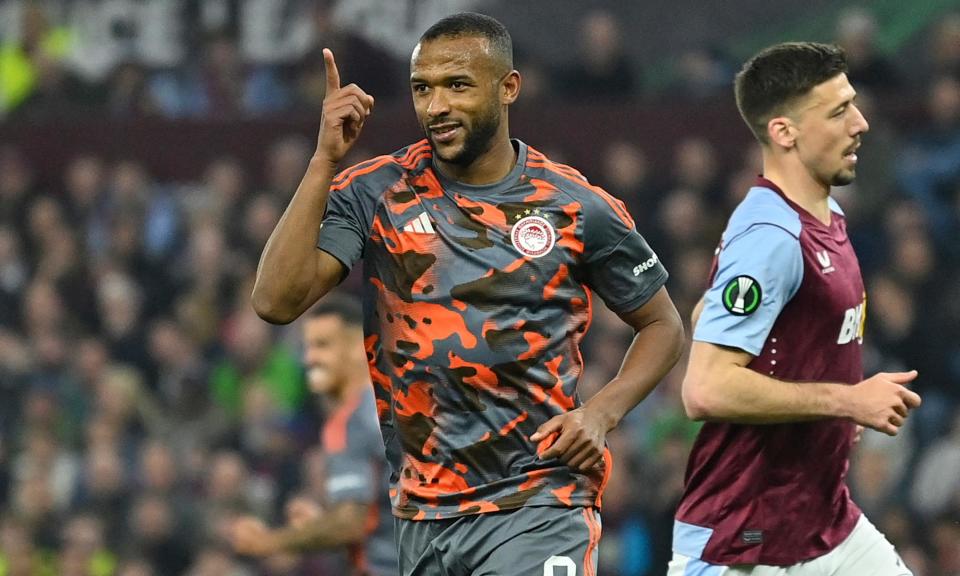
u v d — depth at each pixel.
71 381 23.81
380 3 27.73
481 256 8.74
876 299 21.27
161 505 21.23
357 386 13.23
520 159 8.96
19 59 28.59
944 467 19.31
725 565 9.77
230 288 24.59
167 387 23.61
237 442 22.53
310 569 20.06
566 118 24.30
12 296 25.81
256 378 23.06
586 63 25.23
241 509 20.83
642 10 27.06
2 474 23.27
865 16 26.22
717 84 25.20
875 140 22.88
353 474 12.75
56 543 22.05
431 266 8.76
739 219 9.66
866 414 9.24
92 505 22.06
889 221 22.38
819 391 9.34
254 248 24.88
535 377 8.78
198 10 28.62
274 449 21.61
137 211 25.86
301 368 22.59
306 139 25.92
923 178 23.02
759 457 9.66
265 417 22.20
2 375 24.28
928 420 20.25
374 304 8.93
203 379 23.30
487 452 8.80
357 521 12.67
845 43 24.22
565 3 27.33
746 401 9.34
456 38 8.62
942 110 23.27
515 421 8.80
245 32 28.36
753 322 9.40
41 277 25.62
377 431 12.81
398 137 24.58
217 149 26.20
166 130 26.36
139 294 25.17
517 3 27.52
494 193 8.85
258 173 26.05
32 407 23.50
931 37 25.88
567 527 8.87
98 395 23.62
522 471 8.84
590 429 8.71
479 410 8.76
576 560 8.84
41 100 28.03
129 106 27.69
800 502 9.72
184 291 25.06
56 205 26.38
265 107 27.72
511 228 8.78
